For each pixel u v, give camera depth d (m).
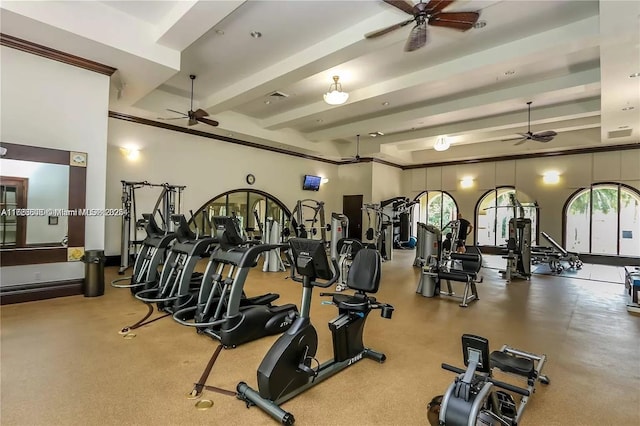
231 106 7.11
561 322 4.19
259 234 9.94
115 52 4.48
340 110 7.56
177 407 2.21
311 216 12.09
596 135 9.37
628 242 9.62
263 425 2.05
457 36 4.69
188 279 4.09
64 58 4.55
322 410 2.23
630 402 2.39
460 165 12.56
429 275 5.38
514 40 4.81
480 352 2.02
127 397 2.31
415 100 7.24
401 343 3.42
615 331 3.87
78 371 2.66
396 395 2.43
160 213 7.20
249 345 3.26
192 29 4.39
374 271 2.89
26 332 3.45
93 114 4.88
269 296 4.06
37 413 2.11
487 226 12.04
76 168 4.73
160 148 7.95
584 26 4.27
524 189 11.22
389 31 3.75
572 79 5.84
